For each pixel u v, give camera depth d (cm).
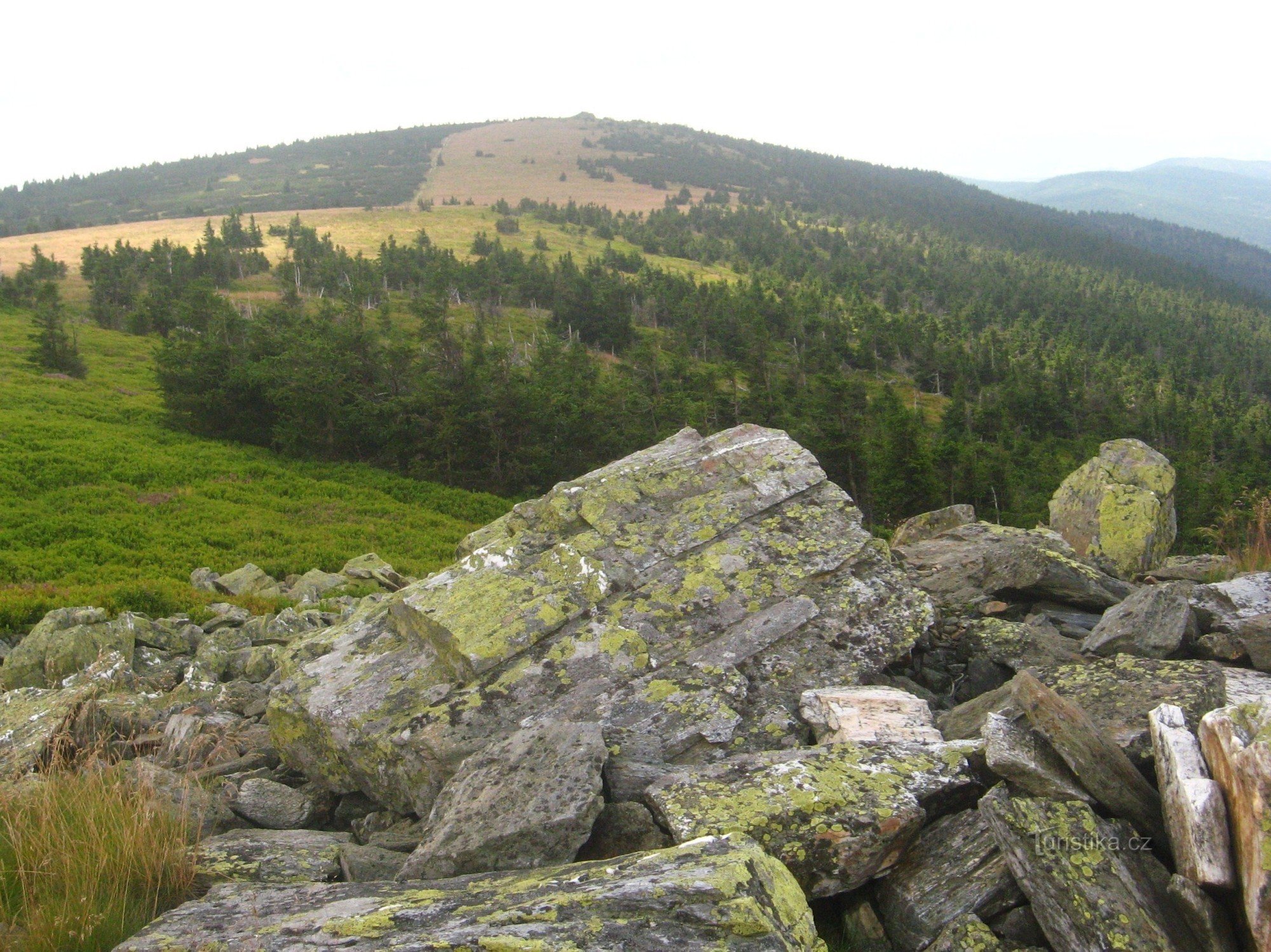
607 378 9338
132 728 900
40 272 13088
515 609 761
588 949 372
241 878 538
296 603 2214
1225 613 778
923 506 4888
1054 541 1098
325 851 584
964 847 518
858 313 15425
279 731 765
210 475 4584
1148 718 565
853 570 845
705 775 580
